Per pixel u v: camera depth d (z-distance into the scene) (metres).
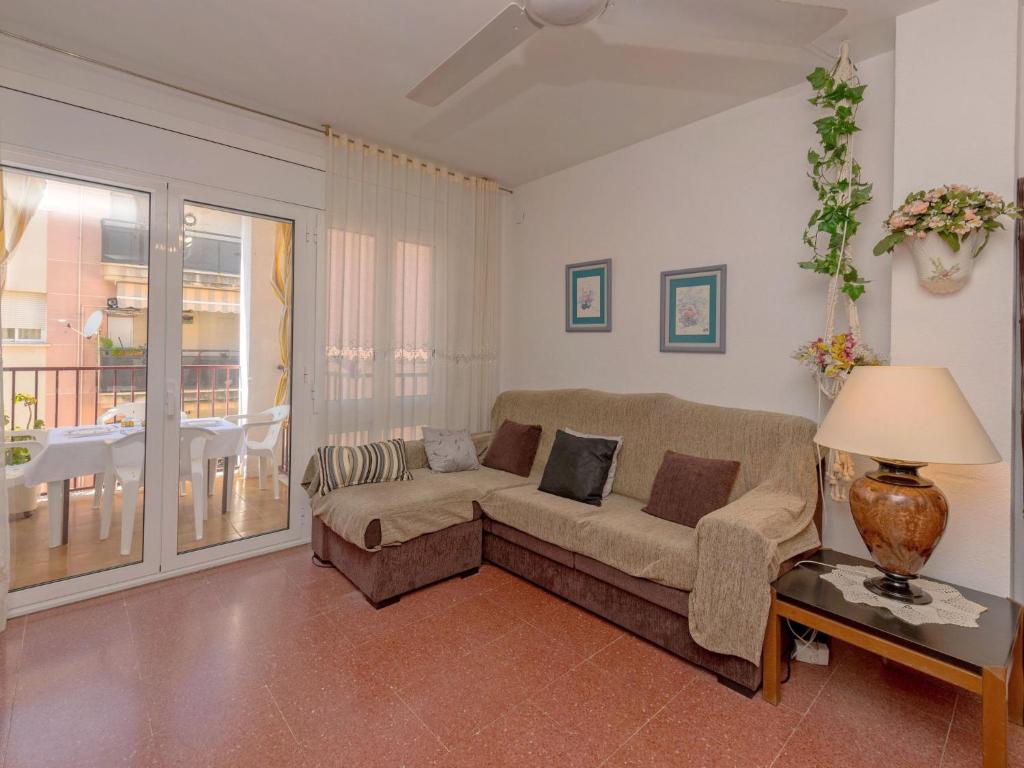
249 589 2.60
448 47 2.24
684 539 2.13
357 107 2.82
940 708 1.78
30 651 2.03
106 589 2.51
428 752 1.55
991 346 1.83
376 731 1.63
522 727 1.67
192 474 2.82
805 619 1.70
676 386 3.09
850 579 1.86
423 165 3.54
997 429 1.83
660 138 3.14
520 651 2.11
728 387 2.85
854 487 1.85
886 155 2.26
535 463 3.40
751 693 1.82
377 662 2.01
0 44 2.16
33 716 1.67
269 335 3.02
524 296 4.06
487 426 3.99
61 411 2.44
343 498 2.66
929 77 1.94
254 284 2.95
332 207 3.11
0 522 2.17
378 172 3.30
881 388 1.72
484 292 3.95
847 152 2.24
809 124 2.52
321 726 1.65
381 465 2.96
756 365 2.73
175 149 2.62
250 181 2.87
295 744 1.57
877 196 2.29
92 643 2.10
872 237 2.31
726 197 2.83
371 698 1.79
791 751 1.58
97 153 2.40
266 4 1.96
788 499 2.18
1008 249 1.80
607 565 2.27
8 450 2.32
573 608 2.48
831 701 1.82
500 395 3.94
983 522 1.87
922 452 1.58
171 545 2.71
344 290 3.20
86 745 1.55
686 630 2.02
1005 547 1.83
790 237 2.59
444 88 1.91
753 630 1.78
